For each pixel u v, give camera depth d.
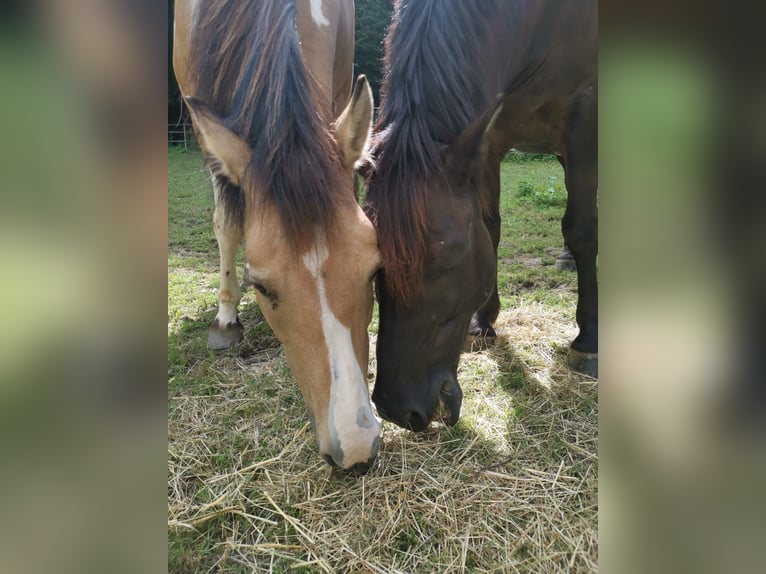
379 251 1.59
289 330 1.56
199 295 3.79
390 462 2.10
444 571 1.64
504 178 8.80
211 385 2.68
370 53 13.58
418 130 1.70
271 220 1.48
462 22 1.87
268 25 1.71
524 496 1.92
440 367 1.84
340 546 1.74
